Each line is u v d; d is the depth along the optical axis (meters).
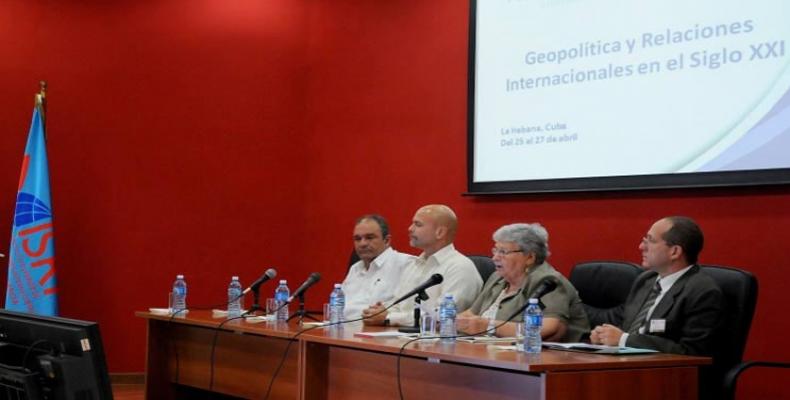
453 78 4.96
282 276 5.70
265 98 5.72
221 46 5.70
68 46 5.54
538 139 4.39
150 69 5.61
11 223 5.38
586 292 3.46
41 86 5.31
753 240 3.63
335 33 5.61
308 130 5.71
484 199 4.71
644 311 3.06
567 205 4.32
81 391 1.50
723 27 3.72
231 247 5.64
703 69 3.78
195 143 5.64
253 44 5.72
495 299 3.45
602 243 4.16
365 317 3.43
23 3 5.50
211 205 5.64
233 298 4.03
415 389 2.65
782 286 3.54
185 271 5.58
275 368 3.33
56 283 5.19
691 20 3.83
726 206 3.72
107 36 5.59
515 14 4.54
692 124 3.80
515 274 3.20
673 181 3.86
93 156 5.54
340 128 5.55
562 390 2.20
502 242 3.22
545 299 3.06
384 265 4.13
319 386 3.00
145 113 5.59
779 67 3.54
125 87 5.59
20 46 5.48
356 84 5.48
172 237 5.58
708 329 2.78
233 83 5.69
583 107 4.21
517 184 4.48
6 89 5.44
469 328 3.07
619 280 3.36
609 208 4.14
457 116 4.92
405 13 5.25
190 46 5.67
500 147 4.57
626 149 4.04
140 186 5.57
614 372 2.31
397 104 5.25
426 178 5.06
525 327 2.53
